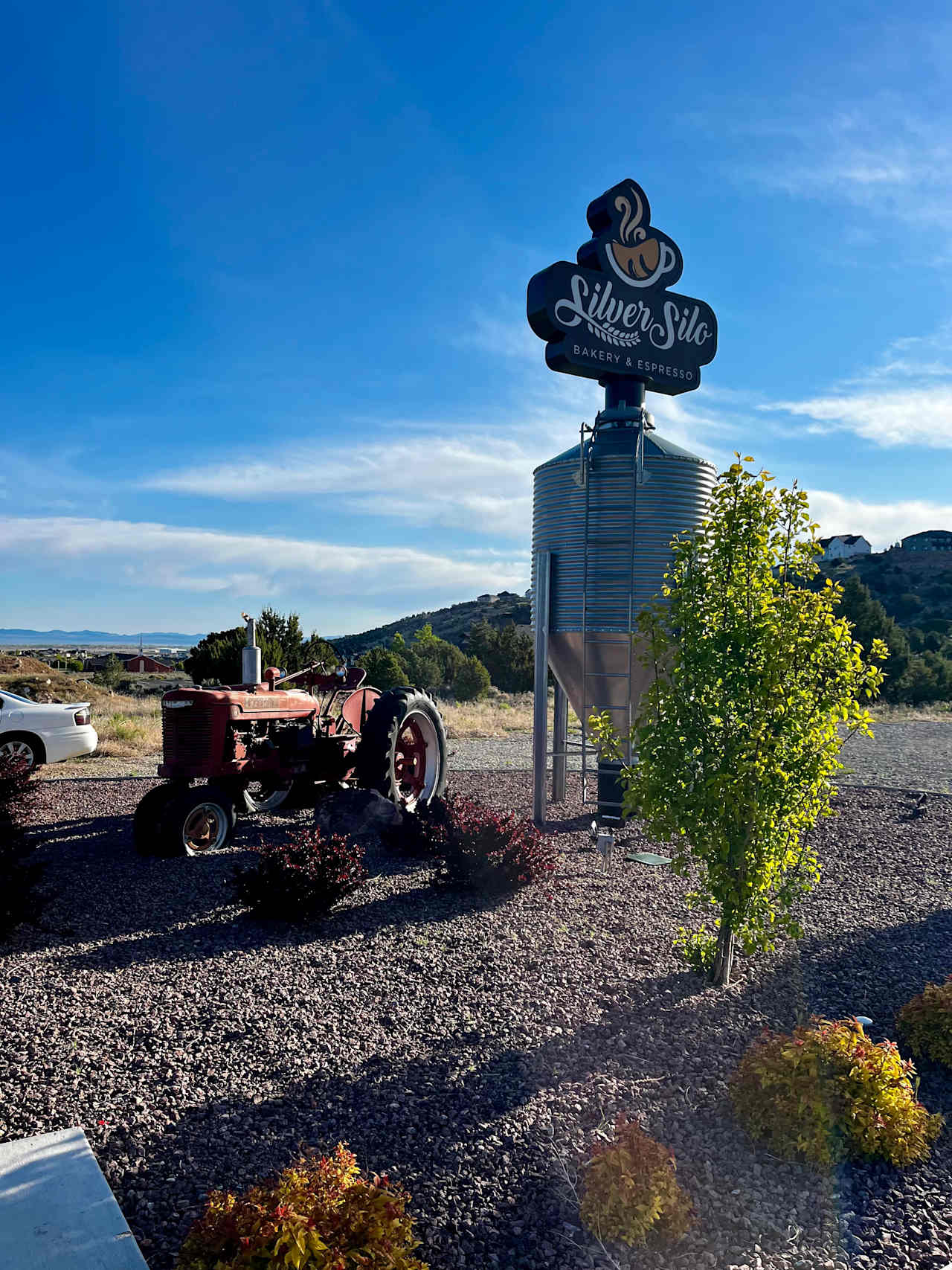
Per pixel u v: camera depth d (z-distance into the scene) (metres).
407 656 32.19
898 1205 3.25
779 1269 2.86
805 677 5.09
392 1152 3.45
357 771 9.03
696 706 5.18
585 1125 3.65
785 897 5.24
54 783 12.19
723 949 5.24
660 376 9.71
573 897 6.96
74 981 5.12
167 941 5.81
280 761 8.93
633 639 5.62
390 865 7.82
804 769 5.05
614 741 5.66
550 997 5.00
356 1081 4.01
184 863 7.65
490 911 6.57
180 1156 3.41
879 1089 3.54
